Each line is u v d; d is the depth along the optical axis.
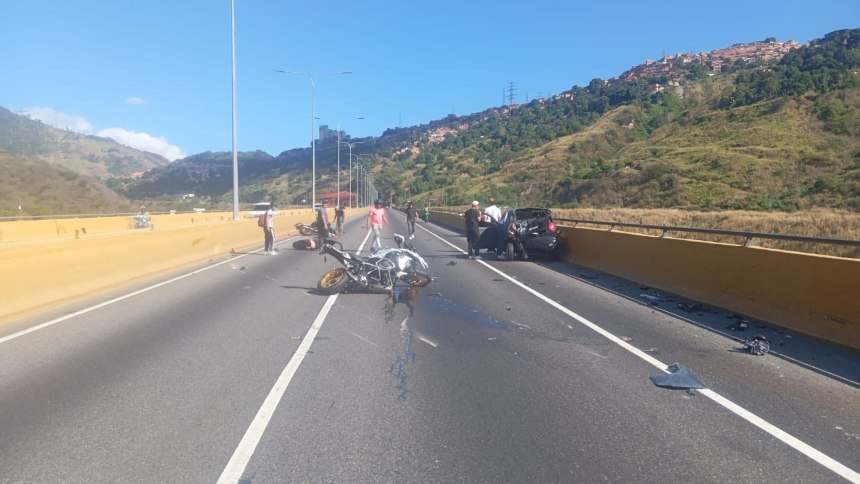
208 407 6.83
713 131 77.69
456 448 5.71
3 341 9.96
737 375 8.01
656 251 15.28
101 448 5.71
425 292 15.23
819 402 6.97
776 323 10.55
